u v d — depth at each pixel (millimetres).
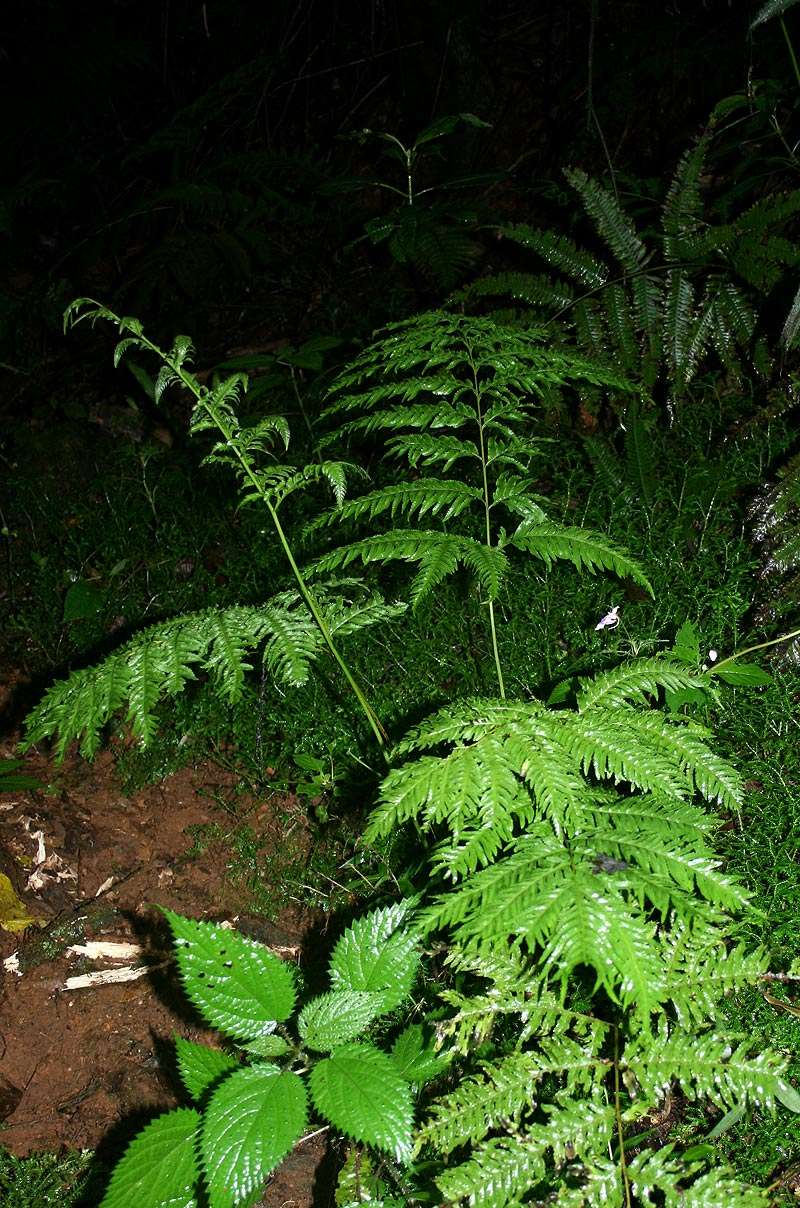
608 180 4715
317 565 2281
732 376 4000
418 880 2613
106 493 4109
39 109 5508
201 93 6457
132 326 2309
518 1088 1871
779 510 3098
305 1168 2334
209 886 2982
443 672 3246
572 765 1836
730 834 2527
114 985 2738
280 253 5551
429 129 4043
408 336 2547
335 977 1938
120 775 3297
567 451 3848
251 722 3264
